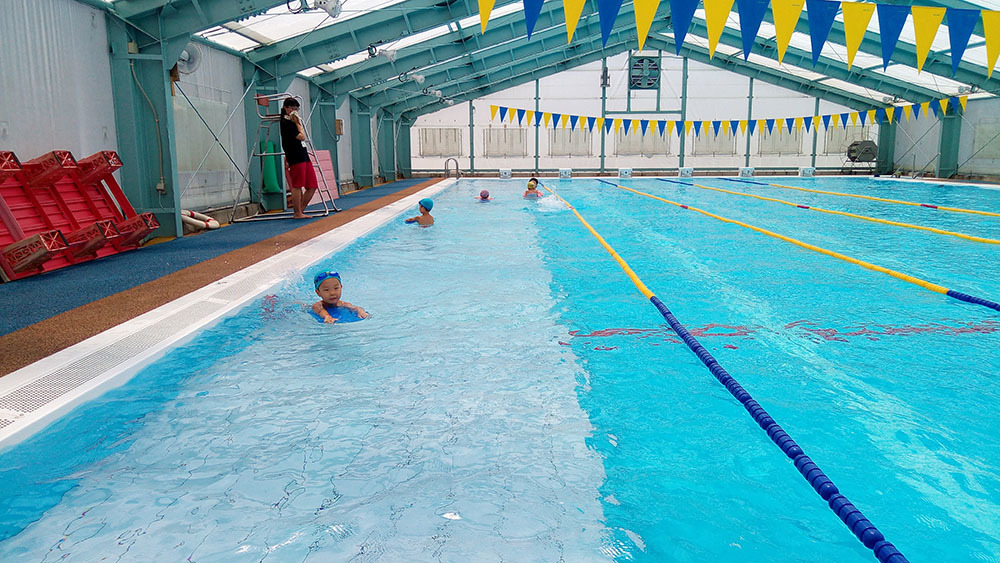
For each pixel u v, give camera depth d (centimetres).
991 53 558
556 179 2164
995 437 253
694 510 203
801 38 1634
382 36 1137
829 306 459
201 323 391
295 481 219
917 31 548
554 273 577
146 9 725
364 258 649
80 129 680
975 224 929
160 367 333
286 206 1125
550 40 1733
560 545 183
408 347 365
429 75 1739
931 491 213
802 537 189
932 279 546
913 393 298
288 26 1027
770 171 2278
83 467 231
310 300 473
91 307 423
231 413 276
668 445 247
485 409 279
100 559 177
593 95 2236
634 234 832
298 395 295
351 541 184
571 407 283
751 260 645
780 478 223
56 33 644
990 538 188
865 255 670
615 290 511
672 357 351
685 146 2272
